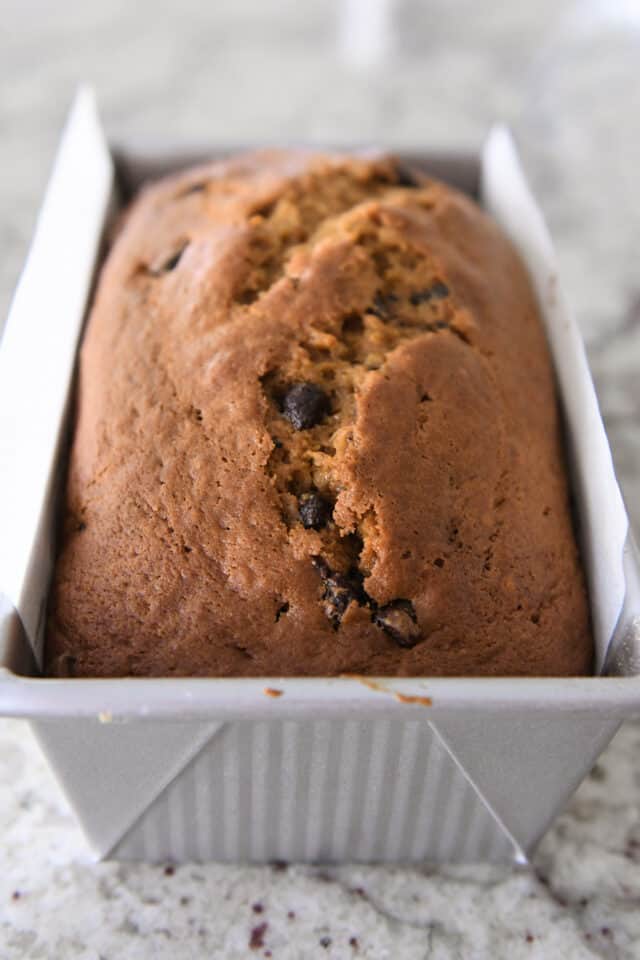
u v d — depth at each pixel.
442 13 0.67
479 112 0.57
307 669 0.28
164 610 0.29
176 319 0.32
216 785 0.28
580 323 0.45
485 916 0.29
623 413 0.41
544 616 0.29
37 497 0.30
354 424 0.29
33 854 0.30
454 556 0.29
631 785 0.32
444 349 0.31
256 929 0.29
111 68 0.59
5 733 0.32
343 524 0.29
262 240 0.33
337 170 0.36
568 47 0.64
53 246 0.34
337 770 0.27
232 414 0.30
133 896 0.29
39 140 0.53
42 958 0.28
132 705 0.25
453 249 0.34
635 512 0.38
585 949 0.29
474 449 0.30
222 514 0.29
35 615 0.29
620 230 0.50
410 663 0.29
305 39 0.63
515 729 0.26
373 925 0.29
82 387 0.32
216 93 0.58
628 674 0.27
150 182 0.41
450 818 0.29
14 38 0.62
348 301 0.31
